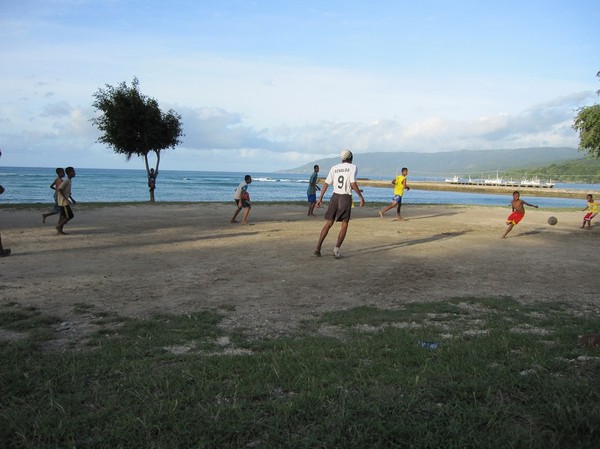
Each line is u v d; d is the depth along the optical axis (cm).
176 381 338
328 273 802
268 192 5769
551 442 253
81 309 568
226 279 742
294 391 330
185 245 1060
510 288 723
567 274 828
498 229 1509
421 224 1599
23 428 268
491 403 299
